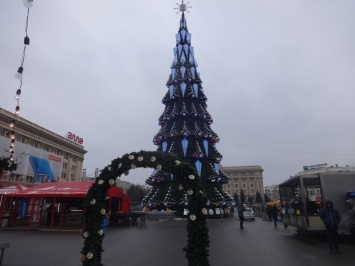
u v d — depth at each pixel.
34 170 51.38
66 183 25.44
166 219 35.75
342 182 13.78
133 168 8.30
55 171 60.88
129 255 10.38
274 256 9.90
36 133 61.06
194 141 41.88
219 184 42.53
